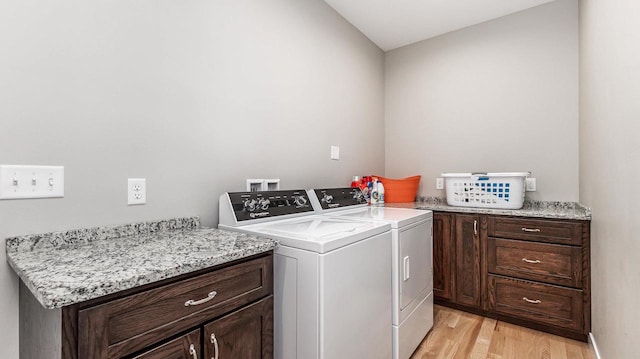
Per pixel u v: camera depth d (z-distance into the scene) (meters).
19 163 0.98
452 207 2.48
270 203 1.68
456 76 2.87
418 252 1.93
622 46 1.22
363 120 2.90
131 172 1.26
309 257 1.21
